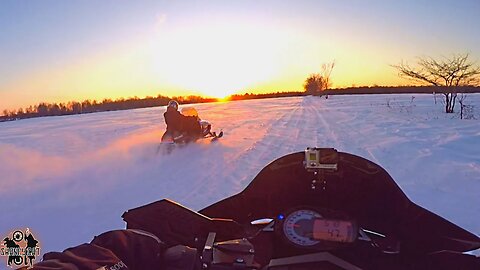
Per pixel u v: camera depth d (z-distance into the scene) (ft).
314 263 4.49
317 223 4.88
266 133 52.13
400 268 5.20
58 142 54.24
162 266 4.54
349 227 4.81
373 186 5.99
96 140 53.31
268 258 5.27
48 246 15.44
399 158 30.19
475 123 54.80
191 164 30.83
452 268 5.37
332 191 6.09
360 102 146.92
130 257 4.36
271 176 6.30
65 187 25.58
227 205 6.82
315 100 189.98
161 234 5.72
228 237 6.16
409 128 51.80
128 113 134.72
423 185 21.86
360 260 4.69
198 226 5.90
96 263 3.84
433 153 31.71
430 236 6.19
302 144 40.34
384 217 6.08
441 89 81.82
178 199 20.98
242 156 33.81
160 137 50.44
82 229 17.31
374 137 43.86
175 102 40.78
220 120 80.07
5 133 78.07
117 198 22.11
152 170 29.27
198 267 4.71
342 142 40.63
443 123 56.85
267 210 6.59
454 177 23.44
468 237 6.26
